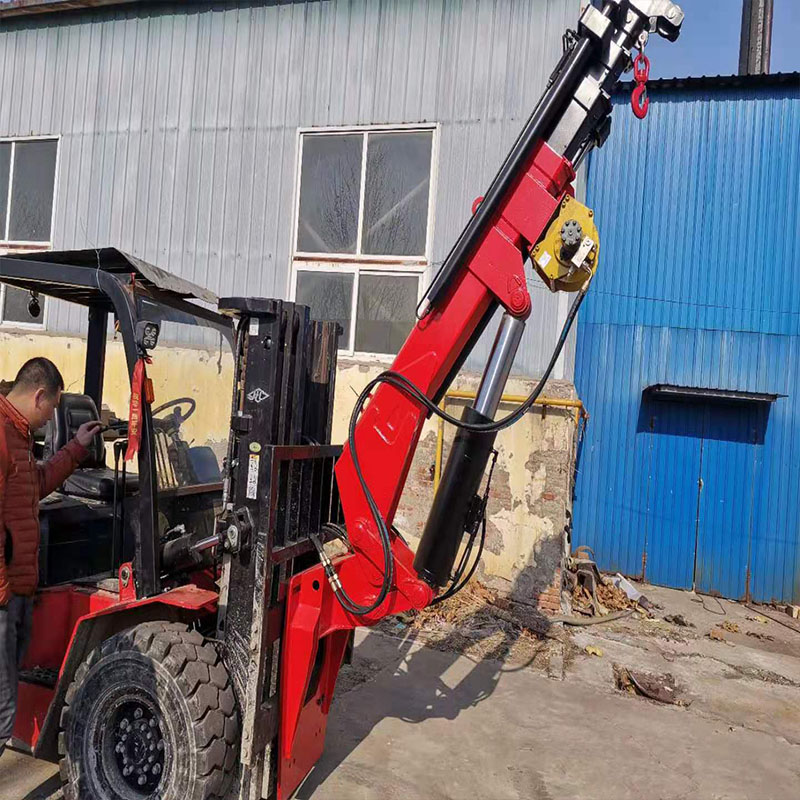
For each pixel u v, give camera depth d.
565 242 2.67
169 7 7.34
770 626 6.51
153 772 2.52
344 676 4.30
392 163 6.61
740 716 4.22
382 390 2.86
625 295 7.79
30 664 2.89
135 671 2.45
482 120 6.30
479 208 2.77
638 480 7.71
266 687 2.60
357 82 6.69
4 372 7.36
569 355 6.23
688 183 7.66
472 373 6.21
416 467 6.20
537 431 5.89
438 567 2.95
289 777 2.79
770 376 7.44
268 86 6.99
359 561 2.84
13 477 2.57
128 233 7.45
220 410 3.48
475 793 3.10
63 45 7.74
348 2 6.72
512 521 5.92
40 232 7.85
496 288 2.77
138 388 2.58
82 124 7.64
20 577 2.59
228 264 7.08
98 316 3.70
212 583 3.13
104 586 2.85
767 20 10.32
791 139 7.42
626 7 2.71
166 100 7.34
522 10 6.22
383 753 3.39
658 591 7.41
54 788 2.88
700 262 7.62
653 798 3.19
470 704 4.05
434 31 6.46
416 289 6.47
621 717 4.04
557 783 3.25
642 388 7.72
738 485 7.45
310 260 6.80
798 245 7.40
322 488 3.12
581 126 2.77
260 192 7.00
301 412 2.87
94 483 3.05
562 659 4.86
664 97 7.70
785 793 3.33
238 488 2.58
